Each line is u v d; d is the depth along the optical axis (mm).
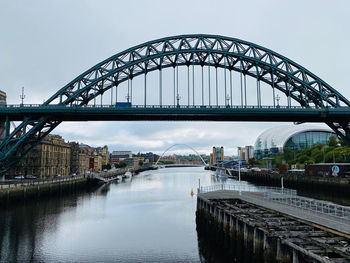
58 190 65312
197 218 39750
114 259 26406
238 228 25266
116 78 51688
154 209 51281
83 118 51062
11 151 44906
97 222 40562
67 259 26266
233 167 194000
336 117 52250
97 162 162375
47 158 89375
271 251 19500
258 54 54719
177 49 53469
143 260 26188
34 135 48500
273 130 177250
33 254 27344
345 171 66875
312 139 156375
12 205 48344
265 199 31438
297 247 16453
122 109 47875
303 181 73938
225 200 35750
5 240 31391
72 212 47062
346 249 16078
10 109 45969
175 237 33688
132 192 77625
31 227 36781
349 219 19281
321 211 23500
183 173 199750
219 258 26562
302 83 52000
